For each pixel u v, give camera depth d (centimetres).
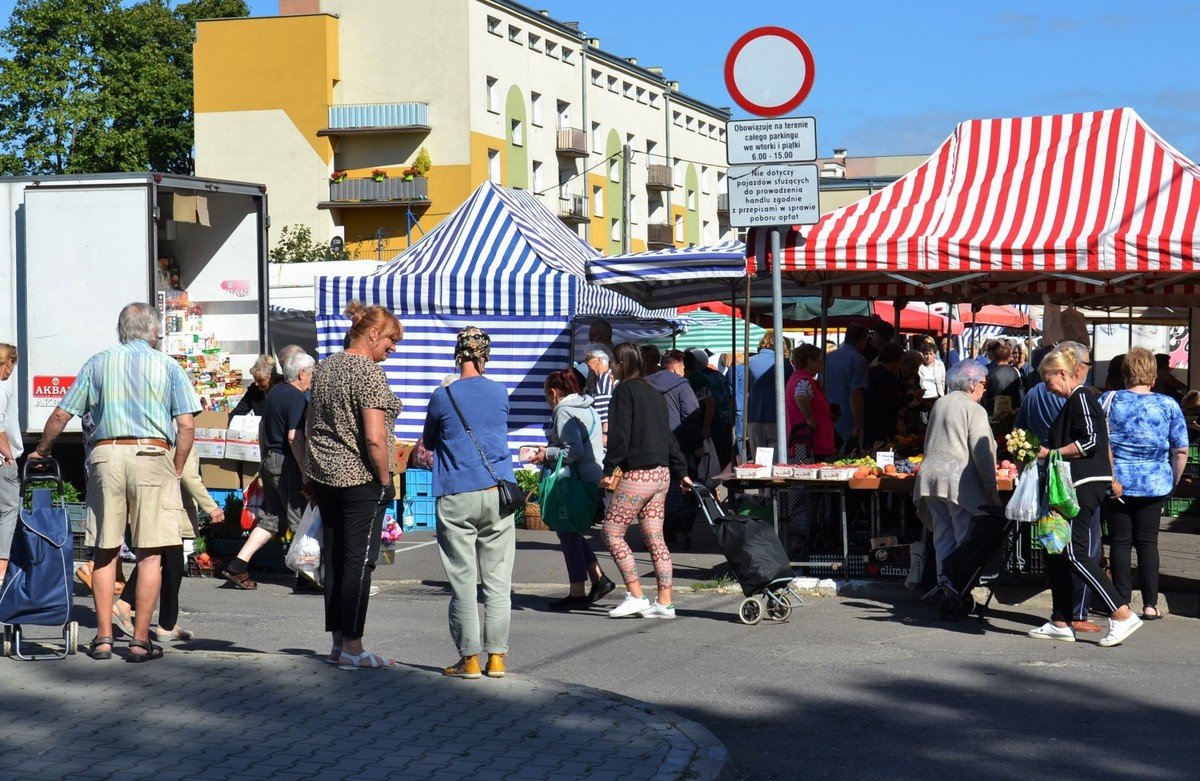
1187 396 1633
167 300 1495
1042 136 1161
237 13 6378
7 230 1376
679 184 7800
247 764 580
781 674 800
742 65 1067
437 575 1226
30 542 798
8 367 1086
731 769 595
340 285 1681
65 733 629
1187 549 1338
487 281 1659
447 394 749
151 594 802
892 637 919
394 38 5659
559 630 945
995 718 698
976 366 980
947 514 992
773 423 1434
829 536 1170
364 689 719
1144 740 654
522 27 6012
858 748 643
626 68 7081
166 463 805
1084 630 941
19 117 5878
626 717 663
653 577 1198
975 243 1077
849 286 1694
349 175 5709
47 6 5928
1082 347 968
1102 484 904
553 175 6353
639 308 2075
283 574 1234
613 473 992
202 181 1416
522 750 603
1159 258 1046
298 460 1063
